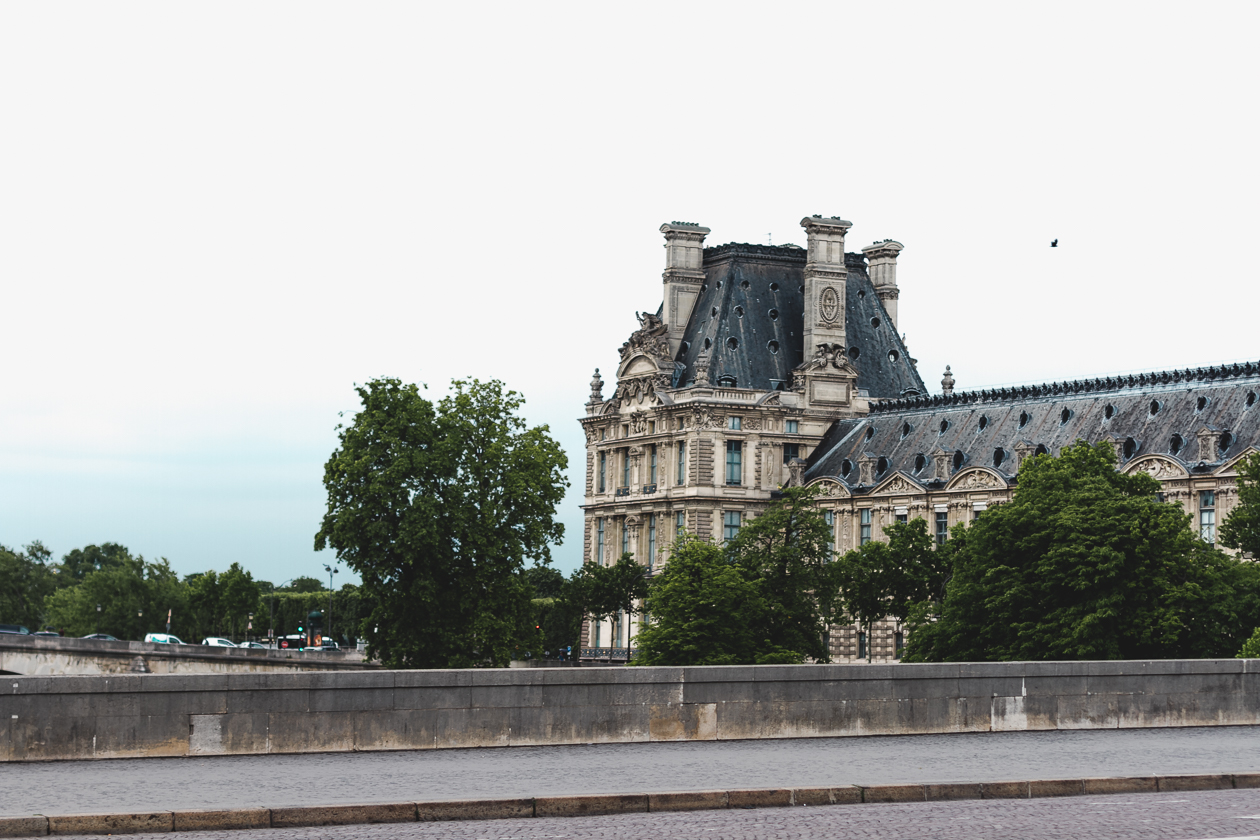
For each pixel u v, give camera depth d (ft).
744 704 179.93
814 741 177.37
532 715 172.35
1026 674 190.39
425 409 510.17
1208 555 430.61
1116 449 573.74
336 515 505.66
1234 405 551.18
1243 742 176.35
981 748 169.78
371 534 494.59
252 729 163.02
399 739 167.32
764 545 522.88
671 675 177.58
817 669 182.50
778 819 122.01
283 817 119.55
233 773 146.92
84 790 134.10
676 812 126.72
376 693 167.02
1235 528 453.17
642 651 490.49
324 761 157.38
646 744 173.88
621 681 175.83
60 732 157.07
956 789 134.62
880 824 118.93
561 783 139.03
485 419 523.70
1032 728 189.98
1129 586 413.59
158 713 160.15
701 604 479.41
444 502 504.84
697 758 159.84
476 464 514.27
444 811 122.72
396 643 506.89
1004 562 440.04
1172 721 196.54
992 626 435.53
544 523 525.75
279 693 164.14
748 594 485.56
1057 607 425.69
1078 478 451.53
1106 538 416.87
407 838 113.29
